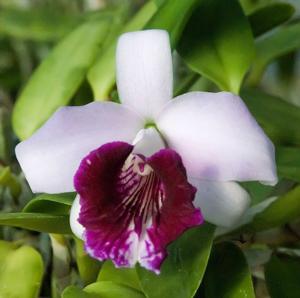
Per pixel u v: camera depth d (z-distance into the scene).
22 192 0.41
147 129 0.31
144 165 0.32
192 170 0.31
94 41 0.42
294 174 0.36
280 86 0.62
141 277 0.32
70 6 0.67
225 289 0.33
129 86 0.31
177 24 0.36
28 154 0.31
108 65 0.39
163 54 0.31
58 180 0.32
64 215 0.33
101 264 0.37
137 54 0.31
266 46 0.48
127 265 0.30
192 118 0.30
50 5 0.68
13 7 0.64
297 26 0.49
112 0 0.63
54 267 0.38
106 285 0.34
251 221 0.36
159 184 0.32
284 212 0.36
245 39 0.38
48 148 0.31
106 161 0.31
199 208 0.30
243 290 0.33
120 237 0.31
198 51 0.38
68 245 0.38
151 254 0.30
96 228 0.31
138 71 0.31
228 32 0.38
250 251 0.39
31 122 0.39
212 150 0.30
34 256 0.36
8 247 0.37
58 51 0.42
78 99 0.42
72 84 0.40
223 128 0.30
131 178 0.32
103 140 0.32
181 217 0.30
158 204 0.31
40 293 0.40
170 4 0.36
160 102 0.31
